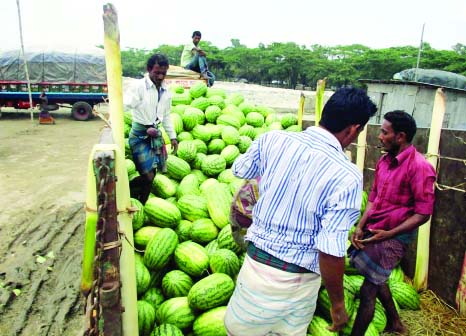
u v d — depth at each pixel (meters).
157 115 5.07
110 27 2.30
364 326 3.45
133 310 2.36
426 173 3.31
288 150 2.31
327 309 3.43
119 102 2.39
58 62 20.36
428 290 4.46
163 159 5.17
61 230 6.42
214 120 7.33
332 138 2.28
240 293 2.51
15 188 8.46
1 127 17.53
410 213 3.45
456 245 4.12
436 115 4.20
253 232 2.46
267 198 2.35
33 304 4.47
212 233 4.34
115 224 2.03
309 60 62.88
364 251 3.47
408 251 4.70
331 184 2.14
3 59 19.89
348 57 65.44
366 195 5.14
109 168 1.98
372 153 5.35
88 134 16.34
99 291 2.03
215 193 4.51
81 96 20.86
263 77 70.00
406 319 4.05
